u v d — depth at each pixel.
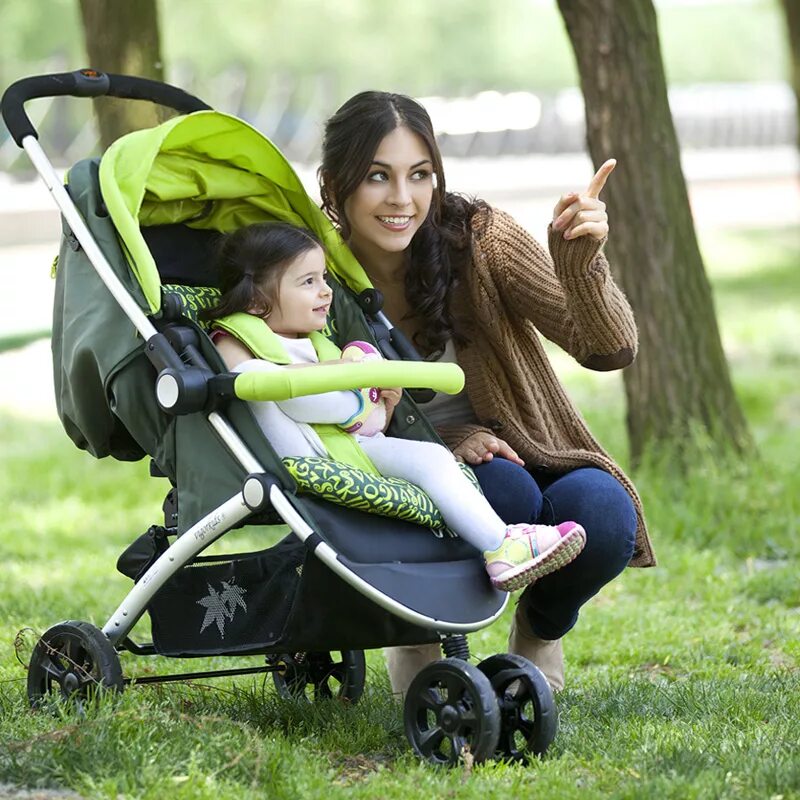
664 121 21.05
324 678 12.06
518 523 10.77
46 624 14.88
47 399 34.06
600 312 10.80
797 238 63.12
